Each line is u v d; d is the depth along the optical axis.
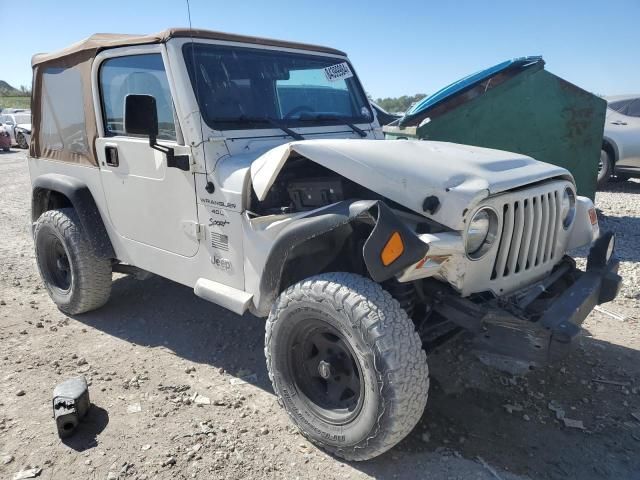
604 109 7.00
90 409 3.08
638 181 11.77
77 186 4.05
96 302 4.36
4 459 2.68
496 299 2.68
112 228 3.99
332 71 4.12
